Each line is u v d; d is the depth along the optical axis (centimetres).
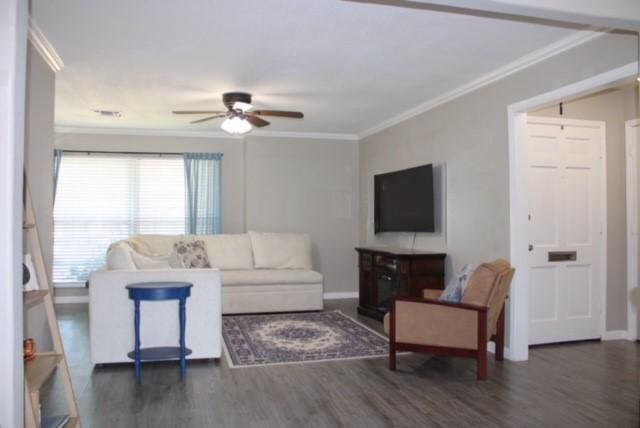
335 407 311
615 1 259
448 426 283
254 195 727
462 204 484
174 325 394
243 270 650
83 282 684
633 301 479
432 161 539
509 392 338
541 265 464
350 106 563
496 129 434
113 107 564
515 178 413
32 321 344
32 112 351
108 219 695
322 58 398
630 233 485
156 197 707
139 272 390
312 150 745
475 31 342
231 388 344
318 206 746
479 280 367
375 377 370
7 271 194
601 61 332
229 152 730
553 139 470
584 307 479
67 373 266
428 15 316
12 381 194
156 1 294
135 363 362
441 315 371
